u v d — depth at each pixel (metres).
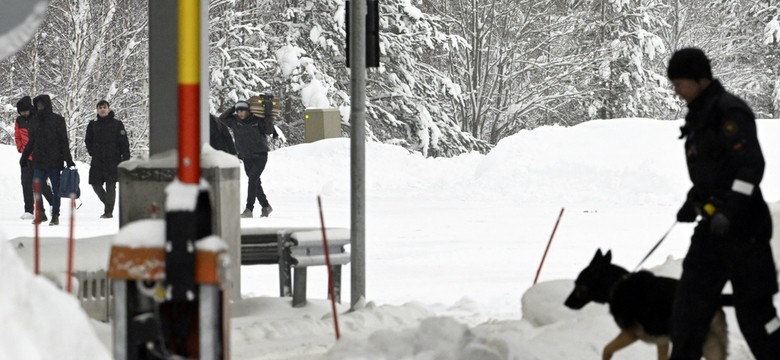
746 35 193.25
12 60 159.62
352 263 31.30
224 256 13.91
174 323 14.20
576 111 186.88
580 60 181.25
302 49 160.12
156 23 31.42
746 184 18.00
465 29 180.38
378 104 165.75
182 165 13.98
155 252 13.89
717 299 18.95
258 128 73.81
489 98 182.00
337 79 166.12
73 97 146.00
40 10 13.06
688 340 18.81
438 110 168.25
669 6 186.00
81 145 149.38
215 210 30.81
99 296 28.31
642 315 20.31
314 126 125.81
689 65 18.67
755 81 191.12
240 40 163.38
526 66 182.12
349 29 30.98
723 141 18.33
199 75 14.04
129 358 14.18
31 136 66.94
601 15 183.50
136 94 158.38
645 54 183.12
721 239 18.61
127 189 30.53
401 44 162.75
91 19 148.38
